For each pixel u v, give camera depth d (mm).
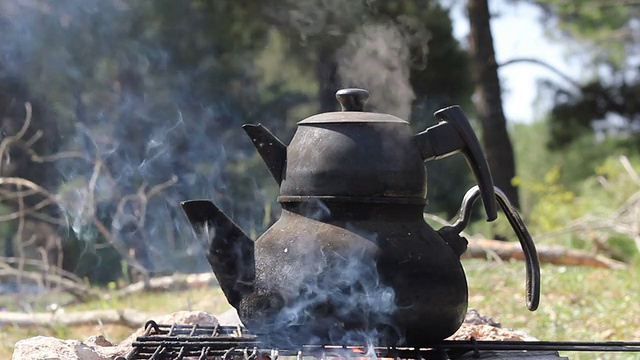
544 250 10398
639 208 12023
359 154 3365
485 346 3406
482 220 15258
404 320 3293
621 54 20250
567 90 19766
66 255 11609
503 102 14461
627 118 19625
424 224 3465
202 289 9172
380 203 3348
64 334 7461
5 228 11539
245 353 3219
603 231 12188
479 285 8523
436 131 3480
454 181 14688
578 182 25562
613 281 8992
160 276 11320
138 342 3439
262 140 3570
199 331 3941
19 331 7438
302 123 3564
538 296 3623
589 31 20031
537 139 31750
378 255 3275
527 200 19688
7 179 9500
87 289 9109
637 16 20062
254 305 3383
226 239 3457
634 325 6848
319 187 3373
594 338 6430
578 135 20703
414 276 3287
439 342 3436
